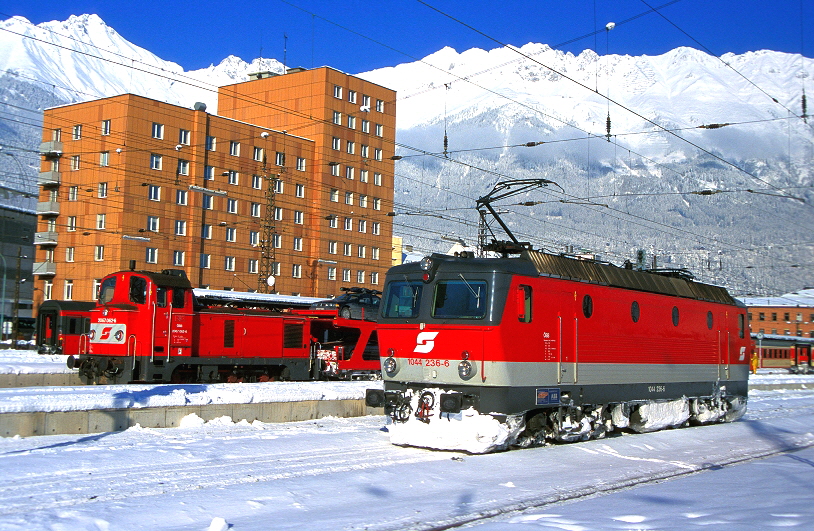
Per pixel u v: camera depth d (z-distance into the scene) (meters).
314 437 16.27
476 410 14.93
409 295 16.12
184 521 9.26
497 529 8.86
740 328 25.03
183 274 24.92
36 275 57.50
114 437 15.13
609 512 9.84
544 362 15.91
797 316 84.56
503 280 15.16
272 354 27.44
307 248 64.94
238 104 70.19
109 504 9.80
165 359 23.83
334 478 11.96
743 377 24.92
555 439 16.91
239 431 16.80
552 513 9.90
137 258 53.53
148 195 54.28
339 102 66.81
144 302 23.55
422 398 15.37
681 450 17.14
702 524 8.81
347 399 21.09
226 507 9.95
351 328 29.80
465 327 15.07
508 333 15.02
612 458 15.37
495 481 12.33
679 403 21.12
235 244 59.34
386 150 71.75
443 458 14.21
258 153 61.06
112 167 53.50
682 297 21.59
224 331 25.88
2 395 16.67
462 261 15.67
